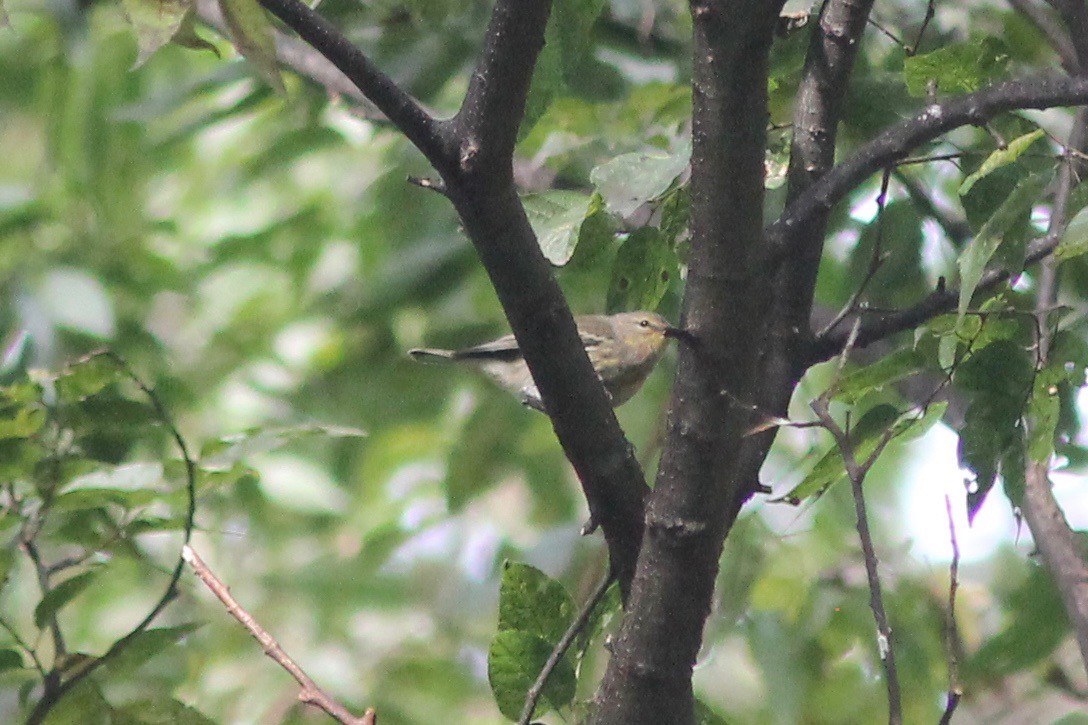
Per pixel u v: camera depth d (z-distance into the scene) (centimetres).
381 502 1460
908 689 1041
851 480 504
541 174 1130
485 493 1421
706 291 512
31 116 1469
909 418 607
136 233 1437
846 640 1055
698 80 498
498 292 532
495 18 493
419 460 1479
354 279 1441
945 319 611
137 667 622
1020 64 1021
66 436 598
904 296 970
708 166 501
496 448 1394
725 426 518
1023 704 1042
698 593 533
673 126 1129
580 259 657
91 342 1249
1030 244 651
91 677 617
